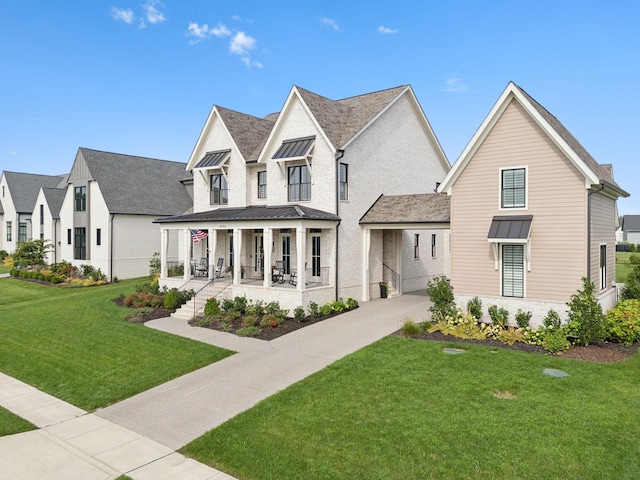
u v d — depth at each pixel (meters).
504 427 9.00
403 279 27.05
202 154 27.66
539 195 16.00
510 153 16.53
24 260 38.84
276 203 23.78
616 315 15.05
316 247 22.66
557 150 15.62
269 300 20.39
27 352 15.76
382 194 24.86
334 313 19.95
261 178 25.23
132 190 35.69
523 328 15.34
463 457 8.06
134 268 34.47
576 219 15.32
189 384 12.34
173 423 10.04
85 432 9.77
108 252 33.09
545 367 12.35
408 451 8.30
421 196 23.44
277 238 24.52
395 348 14.30
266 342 15.94
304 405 10.39
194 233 25.41
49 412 10.92
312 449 8.54
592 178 14.73
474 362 12.80
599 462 7.82
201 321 18.73
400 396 10.62
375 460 8.08
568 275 15.51
